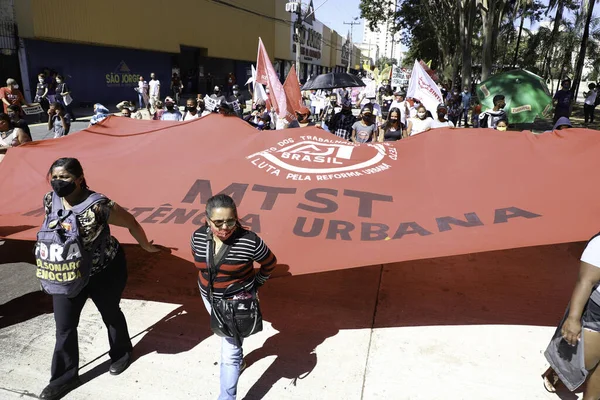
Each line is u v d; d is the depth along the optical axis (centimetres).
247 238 270
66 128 1028
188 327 400
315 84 1180
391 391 326
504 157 461
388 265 516
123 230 398
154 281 482
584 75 5378
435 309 428
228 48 3594
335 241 376
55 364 314
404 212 406
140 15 2533
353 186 441
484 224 378
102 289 314
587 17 2630
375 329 398
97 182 475
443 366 351
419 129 825
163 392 324
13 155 541
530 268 507
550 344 293
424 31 3847
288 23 4834
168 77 3084
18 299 450
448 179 442
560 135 482
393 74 2100
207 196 440
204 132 561
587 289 246
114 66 2564
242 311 273
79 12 2122
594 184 407
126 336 346
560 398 316
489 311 423
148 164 504
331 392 325
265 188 444
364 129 769
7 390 322
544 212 382
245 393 322
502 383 332
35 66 2048
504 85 1068
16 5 1909
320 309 429
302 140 529
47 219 284
